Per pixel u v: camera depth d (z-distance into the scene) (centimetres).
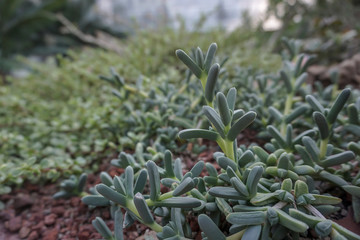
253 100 29
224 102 14
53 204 27
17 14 169
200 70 17
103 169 29
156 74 46
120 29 167
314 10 68
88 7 168
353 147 19
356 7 73
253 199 15
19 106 41
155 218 21
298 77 28
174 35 53
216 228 14
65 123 35
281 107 29
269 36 71
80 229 23
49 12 159
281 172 18
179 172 19
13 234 25
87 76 44
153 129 28
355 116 21
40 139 35
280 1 69
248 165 19
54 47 163
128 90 29
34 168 26
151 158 24
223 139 16
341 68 43
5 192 27
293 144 21
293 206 16
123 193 17
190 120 27
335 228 14
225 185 19
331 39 56
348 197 20
